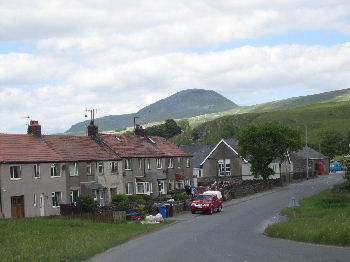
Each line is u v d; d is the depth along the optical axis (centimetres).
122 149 6525
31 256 2262
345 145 14400
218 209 5112
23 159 4694
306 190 6988
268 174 7994
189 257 2131
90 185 5497
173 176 7531
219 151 9662
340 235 2506
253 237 2898
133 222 4153
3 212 4388
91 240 2820
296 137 7969
